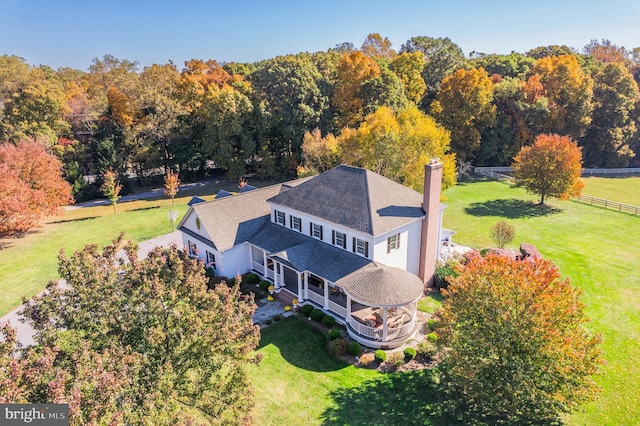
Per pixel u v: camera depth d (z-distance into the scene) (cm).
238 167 6228
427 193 2666
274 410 1709
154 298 1277
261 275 3002
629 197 5431
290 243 2833
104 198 5931
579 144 7238
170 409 1143
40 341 1183
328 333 2255
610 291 2834
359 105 5972
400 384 1900
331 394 1828
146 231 4241
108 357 1073
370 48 10406
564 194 4672
